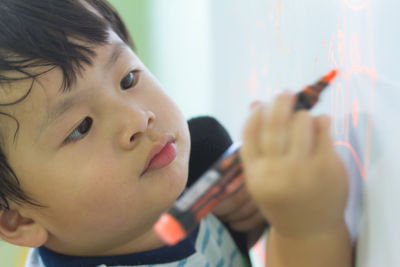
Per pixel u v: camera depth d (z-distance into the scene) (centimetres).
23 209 48
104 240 49
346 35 38
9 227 50
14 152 45
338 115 40
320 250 33
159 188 47
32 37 44
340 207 31
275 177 28
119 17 60
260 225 56
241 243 57
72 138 45
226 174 30
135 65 49
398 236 26
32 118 43
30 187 46
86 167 44
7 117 44
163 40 133
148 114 46
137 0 141
